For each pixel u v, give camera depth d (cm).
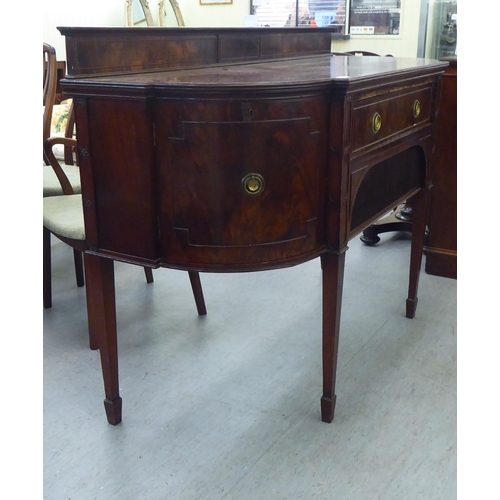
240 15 498
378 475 147
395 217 309
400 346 208
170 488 142
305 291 252
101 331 158
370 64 194
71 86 138
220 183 136
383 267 278
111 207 146
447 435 161
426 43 422
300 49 232
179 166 136
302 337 214
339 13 457
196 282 223
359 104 148
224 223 139
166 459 152
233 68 178
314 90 135
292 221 143
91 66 144
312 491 141
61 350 205
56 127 338
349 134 144
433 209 261
